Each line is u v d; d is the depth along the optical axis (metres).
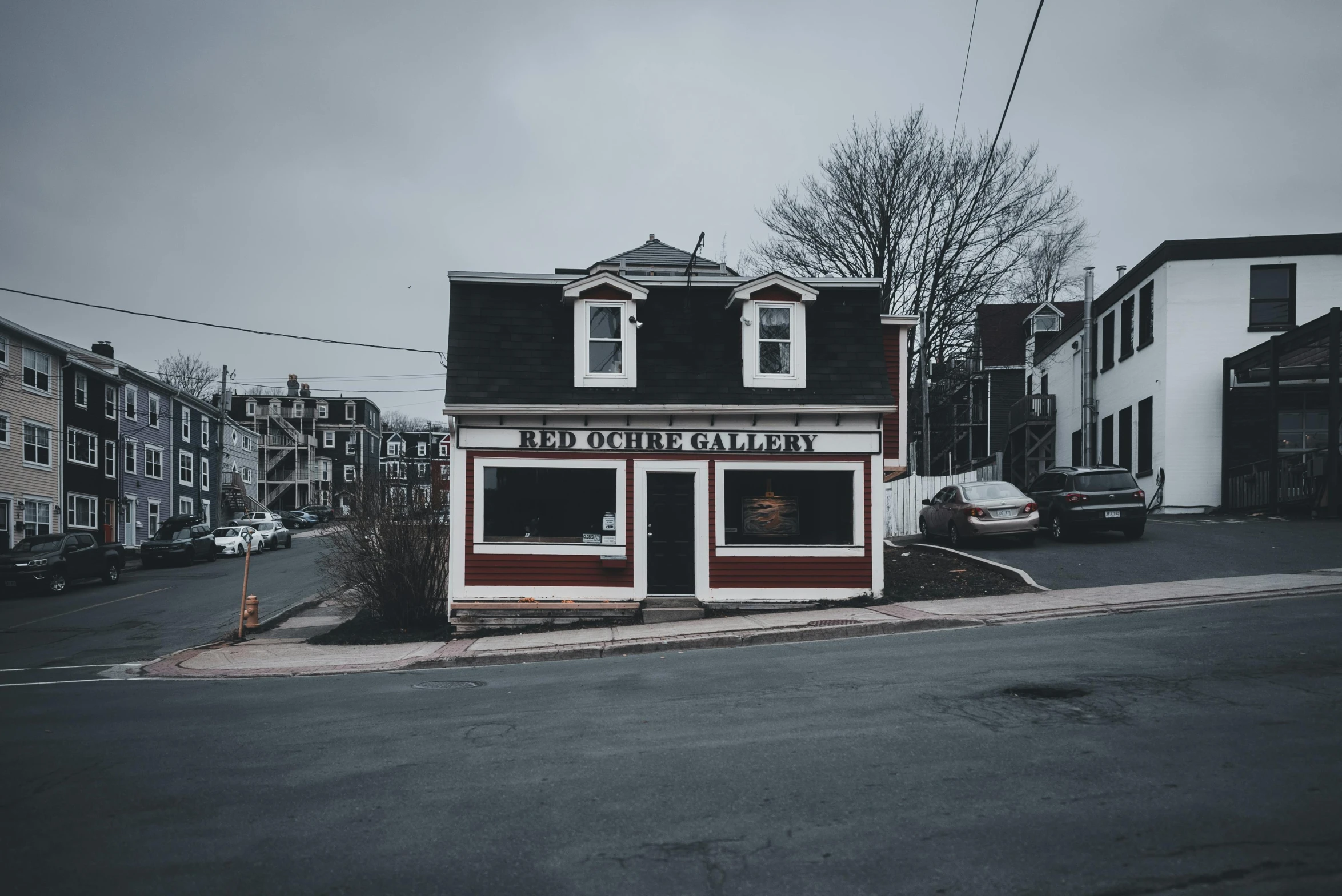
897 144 33.25
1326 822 4.98
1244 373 27.09
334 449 92.56
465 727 8.16
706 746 7.05
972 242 32.97
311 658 14.35
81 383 41.06
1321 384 27.52
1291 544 19.58
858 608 15.80
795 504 16.97
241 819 5.80
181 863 5.07
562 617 16.41
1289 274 27.92
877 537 16.75
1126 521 21.73
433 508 17.86
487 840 5.25
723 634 13.77
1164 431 28.52
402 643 15.81
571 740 7.46
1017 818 5.22
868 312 17.98
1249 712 7.24
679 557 16.77
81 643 18.23
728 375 17.16
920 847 4.88
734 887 4.49
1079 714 7.42
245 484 68.94
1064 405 38.50
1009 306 49.47
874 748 6.74
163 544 38.38
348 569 17.94
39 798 6.43
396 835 5.38
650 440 16.75
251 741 8.08
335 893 4.60
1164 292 28.66
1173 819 5.10
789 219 34.94
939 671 9.52
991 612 14.08
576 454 16.64
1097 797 5.49
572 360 17.08
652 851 4.98
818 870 4.65
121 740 8.36
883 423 18.70
